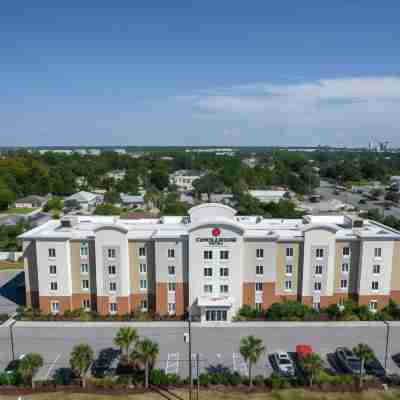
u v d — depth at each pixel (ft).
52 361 163.84
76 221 231.91
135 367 158.10
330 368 159.22
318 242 206.28
